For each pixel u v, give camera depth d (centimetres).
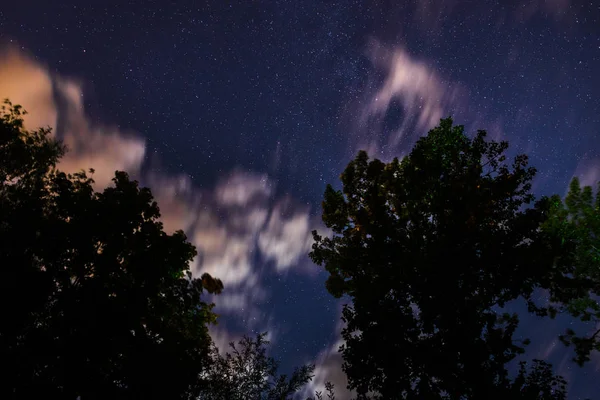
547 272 1565
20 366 1106
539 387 1474
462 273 1552
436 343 1547
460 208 1590
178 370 1306
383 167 1766
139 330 1323
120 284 1316
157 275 1338
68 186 1334
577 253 1988
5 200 1282
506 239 1570
